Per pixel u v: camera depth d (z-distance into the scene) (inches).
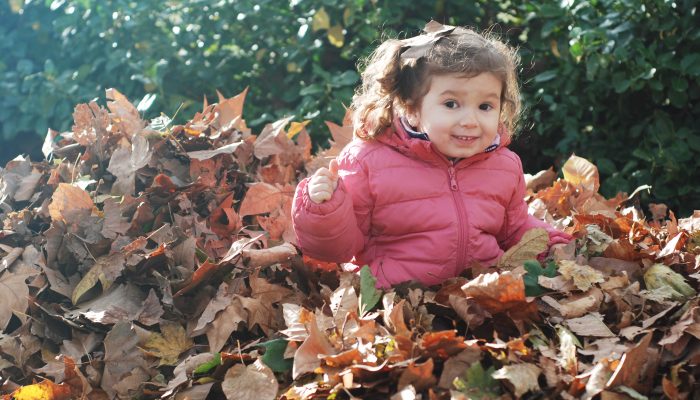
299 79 165.0
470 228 89.1
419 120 89.4
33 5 183.3
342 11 160.2
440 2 161.5
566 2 144.1
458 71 84.8
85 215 93.2
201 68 164.9
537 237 87.8
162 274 90.9
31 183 102.8
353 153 91.7
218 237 98.8
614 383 70.0
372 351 73.2
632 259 90.4
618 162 151.1
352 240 88.0
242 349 82.2
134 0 169.8
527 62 158.7
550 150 155.7
